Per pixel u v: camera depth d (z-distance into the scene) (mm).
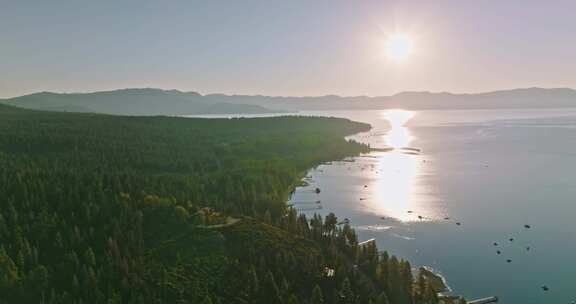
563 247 189875
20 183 190875
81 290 131500
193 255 152625
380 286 146625
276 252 155500
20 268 140125
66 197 183375
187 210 185875
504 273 167500
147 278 139000
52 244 154125
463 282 160625
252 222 178875
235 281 140250
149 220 173000
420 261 178875
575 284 157500
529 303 146000
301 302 133750
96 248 153875
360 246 175875
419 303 134875
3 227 156000
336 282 144000
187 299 131625
